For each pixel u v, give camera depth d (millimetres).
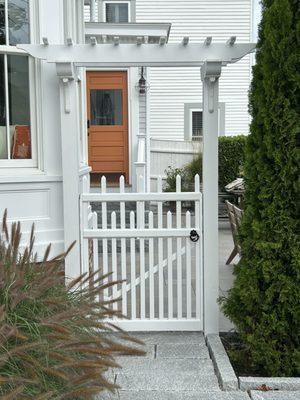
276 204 3375
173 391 3164
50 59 3984
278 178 3367
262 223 3445
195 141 12781
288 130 3270
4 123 4637
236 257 7500
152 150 13008
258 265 3451
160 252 4215
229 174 12055
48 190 4605
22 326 2342
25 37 4605
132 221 4227
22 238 4438
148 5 13117
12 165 4598
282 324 3414
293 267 3348
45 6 4586
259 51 3529
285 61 3246
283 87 3283
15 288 2447
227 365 3424
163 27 9227
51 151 4613
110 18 13070
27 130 4711
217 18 13234
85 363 2309
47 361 2260
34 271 2760
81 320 2617
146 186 10555
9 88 4617
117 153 11109
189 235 4164
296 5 3217
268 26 3316
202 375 3396
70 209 4145
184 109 13367
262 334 3477
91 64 4031
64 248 4266
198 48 4012
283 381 3215
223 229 10320
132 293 4223
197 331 4230
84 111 5883
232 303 3684
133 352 2596
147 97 10648
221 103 13578
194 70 13258
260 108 3408
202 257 4164
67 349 2332
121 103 11023
